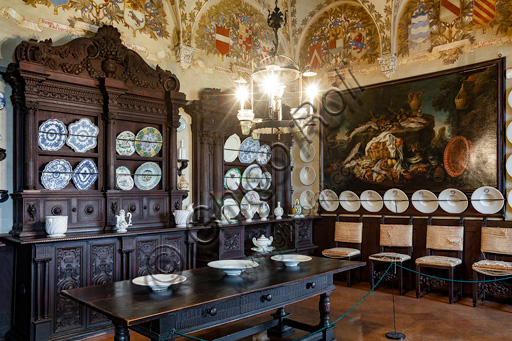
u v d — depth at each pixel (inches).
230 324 202.7
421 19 271.7
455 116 256.2
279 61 325.7
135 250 208.5
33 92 185.6
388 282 278.1
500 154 238.1
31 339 171.5
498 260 234.4
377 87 292.2
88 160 210.5
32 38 197.3
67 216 197.5
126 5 235.1
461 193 250.1
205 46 273.9
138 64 228.1
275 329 187.0
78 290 133.6
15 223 187.9
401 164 278.7
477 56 248.4
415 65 274.2
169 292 129.7
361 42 301.3
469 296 245.4
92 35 218.5
